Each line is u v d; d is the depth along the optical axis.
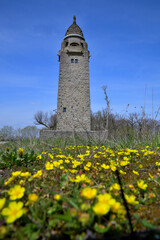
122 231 0.94
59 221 1.01
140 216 1.12
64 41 23.28
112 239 0.83
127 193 1.47
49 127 24.45
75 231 0.90
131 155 3.08
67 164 2.51
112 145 5.02
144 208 1.21
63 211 1.16
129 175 2.03
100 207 0.85
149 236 0.82
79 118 20.89
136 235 0.83
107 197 1.01
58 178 1.78
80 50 22.86
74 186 1.55
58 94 21.53
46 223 1.07
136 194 1.44
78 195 1.26
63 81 22.00
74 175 1.92
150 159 2.82
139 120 5.45
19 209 0.97
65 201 1.17
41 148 5.08
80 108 21.36
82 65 22.80
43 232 0.96
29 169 2.44
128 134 5.77
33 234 0.90
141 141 4.97
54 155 3.69
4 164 2.64
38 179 1.75
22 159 2.69
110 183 1.67
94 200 1.17
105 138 5.37
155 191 1.52
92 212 0.95
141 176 1.96
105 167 1.94
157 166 2.40
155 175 1.90
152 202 1.34
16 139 8.04
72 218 0.94
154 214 1.12
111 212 1.02
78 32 23.88
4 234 0.85
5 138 8.97
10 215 0.92
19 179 1.85
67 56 22.81
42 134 15.02
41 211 1.15
